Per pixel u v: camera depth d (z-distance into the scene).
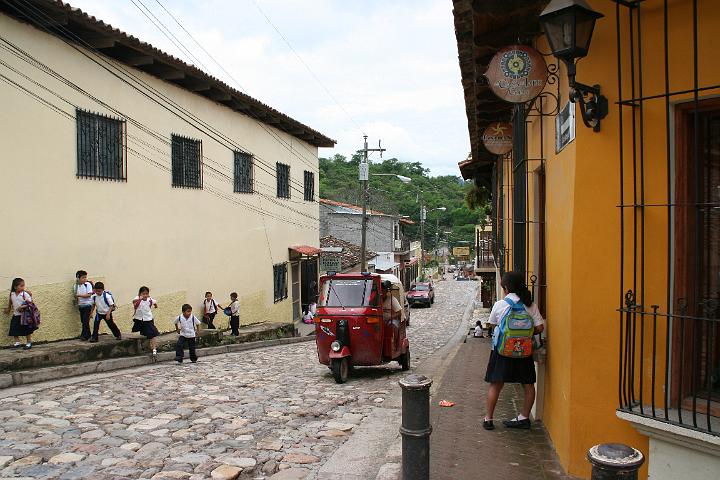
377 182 71.38
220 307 19.48
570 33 4.52
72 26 13.07
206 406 9.34
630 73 4.68
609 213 4.82
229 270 21.41
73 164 13.70
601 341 4.88
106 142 14.84
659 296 4.62
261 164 24.12
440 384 10.65
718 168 4.47
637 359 4.70
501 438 6.49
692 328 4.52
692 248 4.55
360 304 13.05
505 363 6.68
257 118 23.56
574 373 4.99
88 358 12.72
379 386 11.99
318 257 31.98
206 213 19.72
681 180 4.54
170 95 17.56
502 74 5.96
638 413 4.51
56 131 13.18
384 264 50.19
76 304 13.71
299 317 28.81
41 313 12.88
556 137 5.91
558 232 5.73
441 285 71.06
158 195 17.00
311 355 17.31
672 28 4.48
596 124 4.81
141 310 14.27
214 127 20.22
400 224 59.00
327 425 8.32
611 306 4.83
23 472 6.05
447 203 84.19
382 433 7.73
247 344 19.08
